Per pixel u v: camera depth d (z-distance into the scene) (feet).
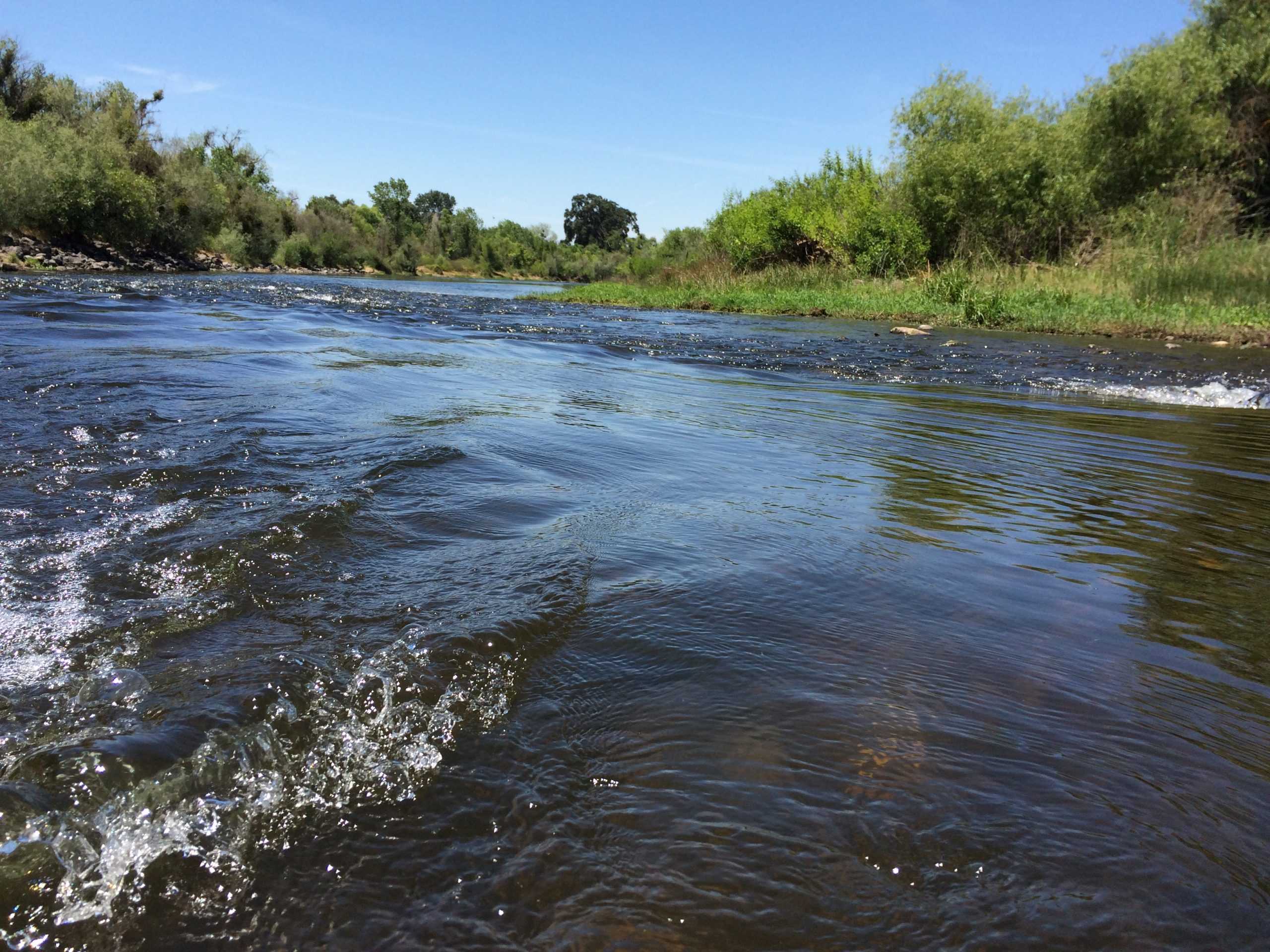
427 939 4.39
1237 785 5.98
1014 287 57.52
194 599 8.18
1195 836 5.40
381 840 5.10
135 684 6.59
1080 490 14.52
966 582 9.73
